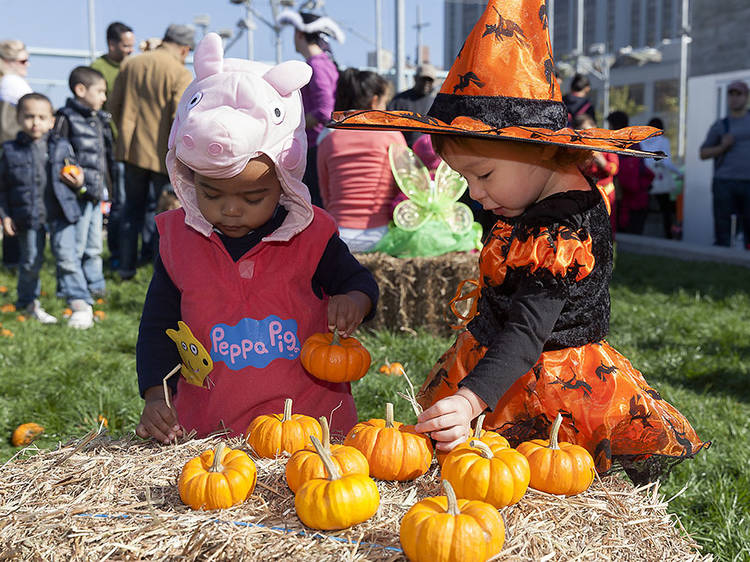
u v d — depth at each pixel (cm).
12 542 172
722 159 1229
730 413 452
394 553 164
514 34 205
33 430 410
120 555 167
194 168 217
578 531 179
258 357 252
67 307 767
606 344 228
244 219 234
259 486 196
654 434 214
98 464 214
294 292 257
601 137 189
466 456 186
